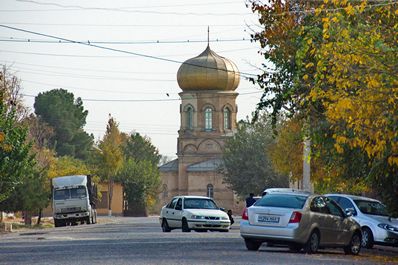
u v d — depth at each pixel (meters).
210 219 54.38
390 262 30.64
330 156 35.94
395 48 25.27
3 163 65.69
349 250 35.50
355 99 25.27
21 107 83.38
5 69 80.50
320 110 34.19
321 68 26.62
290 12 34.19
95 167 139.00
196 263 26.27
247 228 32.97
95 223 88.12
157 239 42.44
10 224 72.56
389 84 24.88
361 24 26.17
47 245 37.88
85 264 26.06
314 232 33.06
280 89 39.56
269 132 124.44
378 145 25.66
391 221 41.41
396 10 24.94
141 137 197.38
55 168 107.75
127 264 25.97
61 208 82.88
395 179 34.69
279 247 37.12
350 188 47.88
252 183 122.50
